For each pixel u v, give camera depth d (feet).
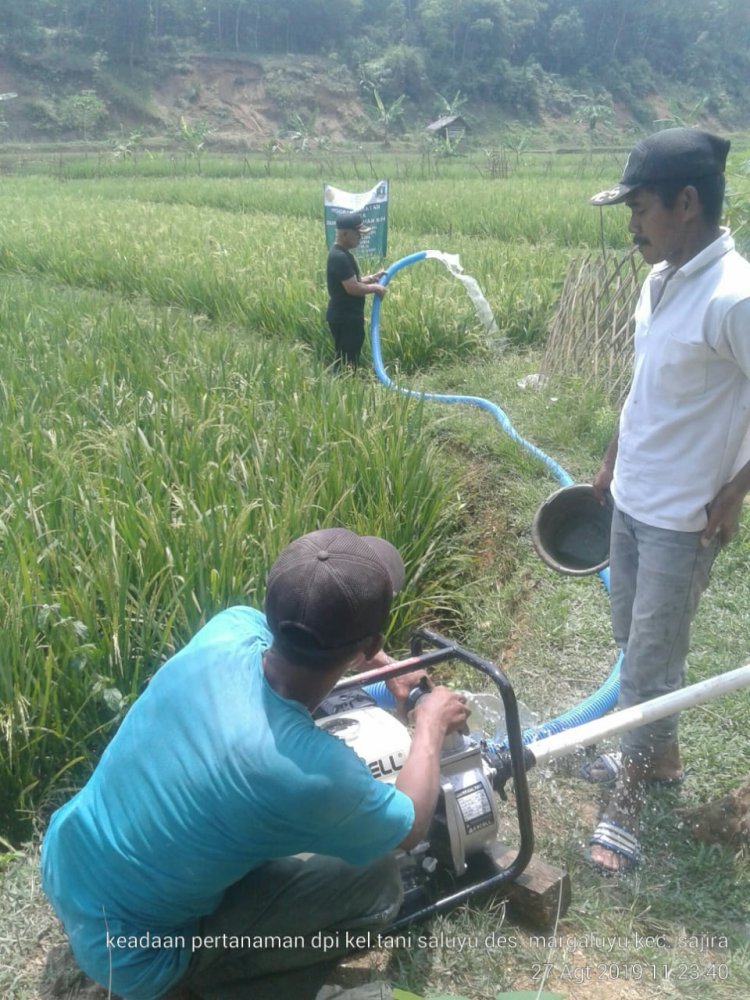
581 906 10.10
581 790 11.98
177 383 21.79
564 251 45.65
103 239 48.98
